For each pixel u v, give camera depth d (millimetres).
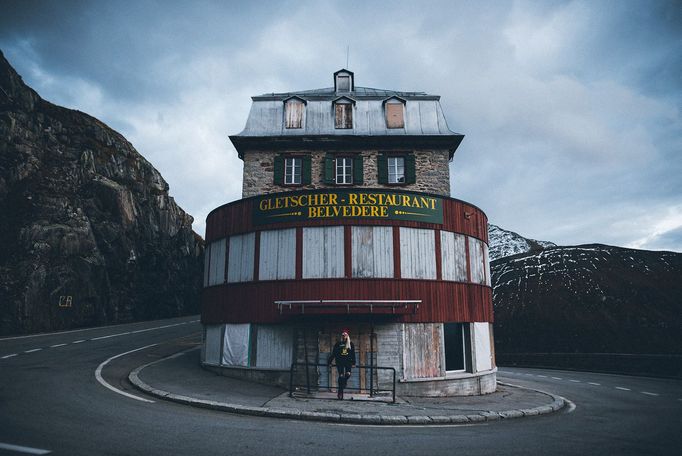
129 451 5957
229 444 6629
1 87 33969
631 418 10688
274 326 13766
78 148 37938
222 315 14812
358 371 12969
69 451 5809
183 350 19250
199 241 51906
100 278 31828
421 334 13492
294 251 13844
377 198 13953
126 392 10828
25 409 8258
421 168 21391
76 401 9258
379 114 22156
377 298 13336
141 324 31953
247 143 21453
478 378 14383
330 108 22188
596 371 26812
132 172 42219
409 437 7754
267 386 12945
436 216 14531
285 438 7219
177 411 9070
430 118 22172
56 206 31766
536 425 9453
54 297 27766
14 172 31500
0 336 23422
